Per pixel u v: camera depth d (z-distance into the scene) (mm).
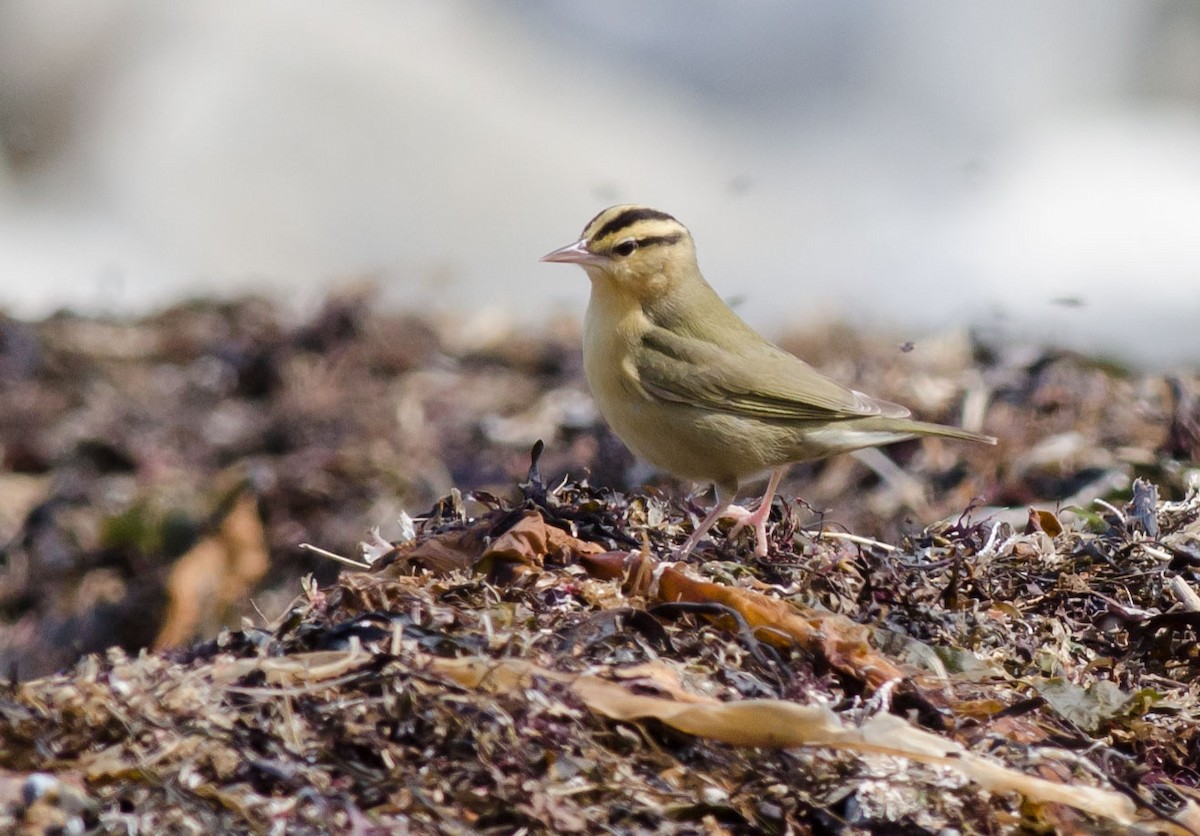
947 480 12586
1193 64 28438
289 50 26938
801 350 16000
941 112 28578
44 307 19828
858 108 28844
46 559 13531
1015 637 7582
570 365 16672
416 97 26797
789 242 25344
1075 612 7957
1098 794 6020
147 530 13500
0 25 26438
